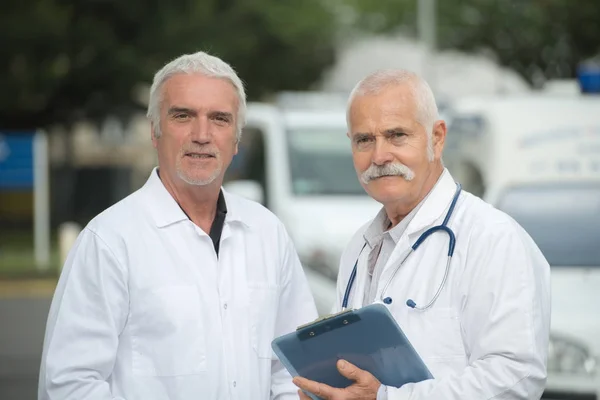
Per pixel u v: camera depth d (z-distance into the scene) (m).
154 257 4.29
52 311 4.27
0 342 13.18
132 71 30.06
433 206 4.20
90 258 4.24
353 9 34.31
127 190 36.19
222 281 4.38
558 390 6.66
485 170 8.85
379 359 3.96
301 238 9.86
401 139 4.18
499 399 3.87
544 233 8.18
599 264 7.82
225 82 4.39
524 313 3.92
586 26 28.05
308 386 3.97
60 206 36.22
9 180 24.47
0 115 33.66
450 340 4.03
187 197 4.44
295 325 4.75
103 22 30.56
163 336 4.23
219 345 4.30
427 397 3.90
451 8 29.47
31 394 10.05
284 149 11.19
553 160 8.66
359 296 4.44
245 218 4.57
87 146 41.53
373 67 28.44
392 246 4.37
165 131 4.39
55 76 30.23
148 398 4.20
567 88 10.68
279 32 31.72
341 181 11.05
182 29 30.22
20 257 25.36
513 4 28.83
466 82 26.05
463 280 4.05
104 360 4.16
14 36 28.89
